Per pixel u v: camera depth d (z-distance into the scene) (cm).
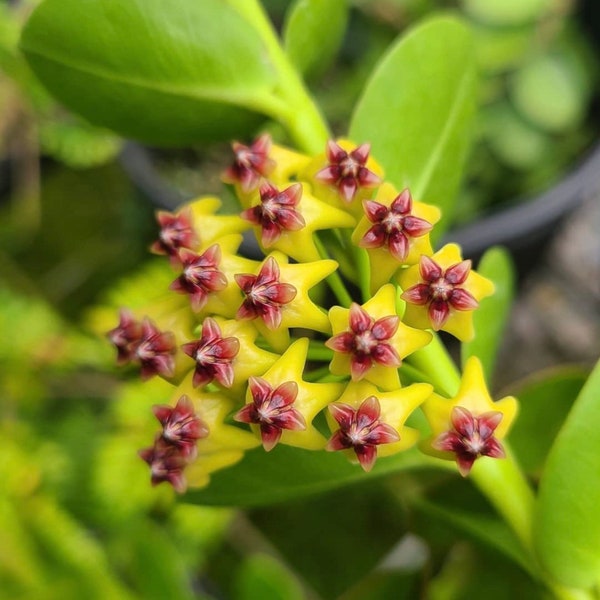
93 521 24
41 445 24
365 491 25
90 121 14
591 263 30
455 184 15
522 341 28
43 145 29
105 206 32
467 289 11
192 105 14
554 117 27
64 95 14
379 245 11
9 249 31
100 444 25
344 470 13
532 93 28
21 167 32
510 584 16
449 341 26
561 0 29
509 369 28
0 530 22
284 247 11
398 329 11
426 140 14
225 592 25
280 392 11
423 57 14
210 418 11
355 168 12
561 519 12
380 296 11
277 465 13
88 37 13
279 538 25
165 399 23
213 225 12
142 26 13
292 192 11
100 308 25
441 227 15
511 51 28
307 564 24
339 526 25
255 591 17
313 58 15
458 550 17
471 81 15
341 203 12
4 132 31
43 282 30
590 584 13
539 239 26
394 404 11
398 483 19
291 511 25
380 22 29
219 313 11
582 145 28
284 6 30
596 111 29
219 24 13
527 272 28
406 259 11
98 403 27
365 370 11
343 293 12
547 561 12
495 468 13
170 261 12
